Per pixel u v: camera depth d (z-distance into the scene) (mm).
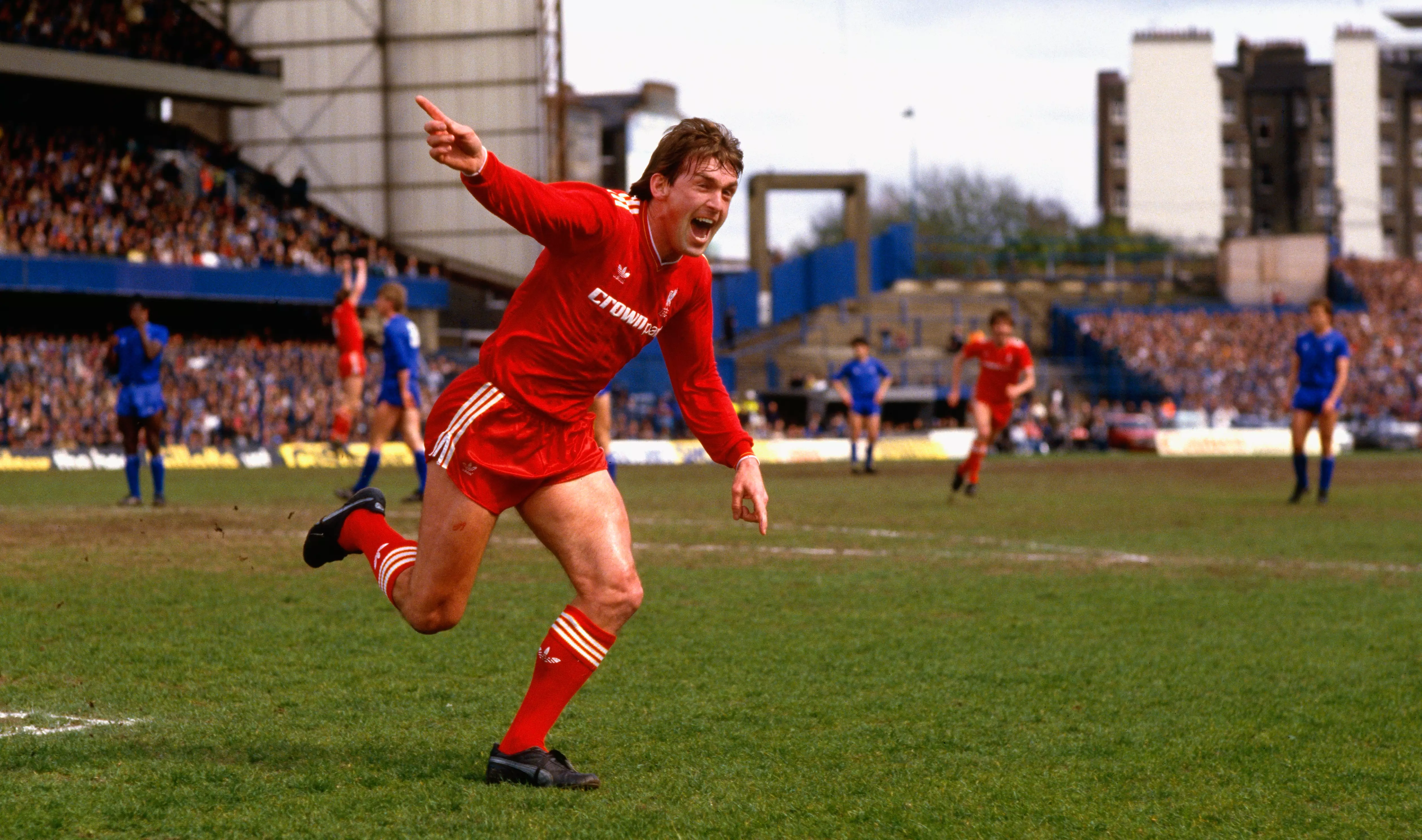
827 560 16016
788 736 7734
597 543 6875
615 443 46781
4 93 62375
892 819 6188
